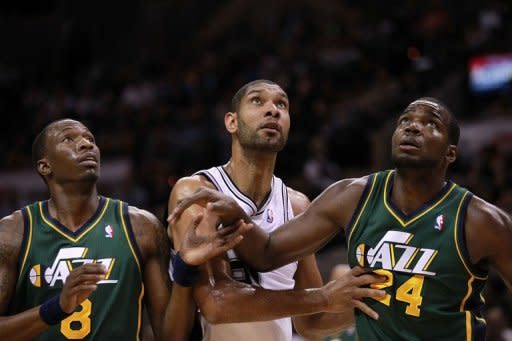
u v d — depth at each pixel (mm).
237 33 21094
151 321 4695
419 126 4305
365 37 17891
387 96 15641
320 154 13047
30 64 22375
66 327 4422
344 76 16891
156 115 16609
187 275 4422
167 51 21922
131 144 16750
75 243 4555
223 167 5305
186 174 13773
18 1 22828
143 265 4637
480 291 4320
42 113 18047
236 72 18359
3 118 18062
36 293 4477
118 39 22297
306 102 15500
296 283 5383
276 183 5359
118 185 14617
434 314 4160
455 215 4262
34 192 15078
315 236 4578
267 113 5043
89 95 19078
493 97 15492
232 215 4398
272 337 5109
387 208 4348
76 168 4594
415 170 4285
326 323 5410
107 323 4449
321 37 18953
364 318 4336
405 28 16609
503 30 16359
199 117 16094
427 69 15820
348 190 4512
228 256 4941
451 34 16938
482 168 11531
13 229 4574
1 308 4453
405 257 4230
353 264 4398
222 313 4574
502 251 4250
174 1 22594
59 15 22547
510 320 8922
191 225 4438
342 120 14594
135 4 22578
